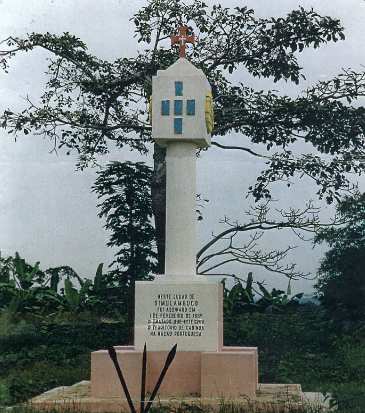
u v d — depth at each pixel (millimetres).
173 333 11562
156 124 12055
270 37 20344
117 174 21656
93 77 21281
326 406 11008
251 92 21172
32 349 19125
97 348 20094
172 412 10062
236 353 11234
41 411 10484
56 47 20969
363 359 17234
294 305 24609
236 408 10195
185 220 12070
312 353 18828
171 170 12188
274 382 15797
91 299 24188
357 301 21781
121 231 21781
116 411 10562
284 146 21000
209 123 12289
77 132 21688
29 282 25750
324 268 22391
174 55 20891
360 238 22172
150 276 22031
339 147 20703
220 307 11977
